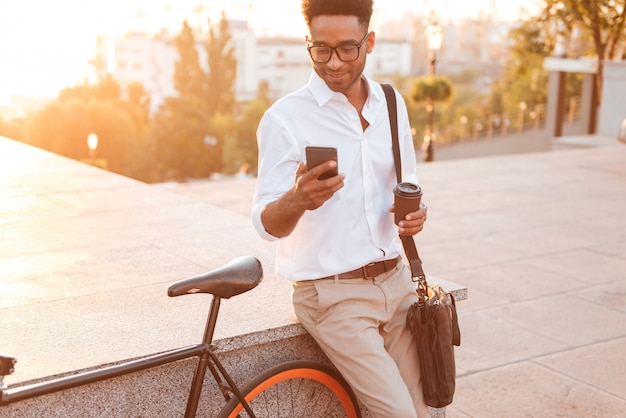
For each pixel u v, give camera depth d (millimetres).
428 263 6266
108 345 2627
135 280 3502
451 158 37219
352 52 2227
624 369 4266
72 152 64812
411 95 20141
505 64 64938
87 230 4531
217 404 2652
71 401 2377
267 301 3045
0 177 6195
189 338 2684
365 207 2416
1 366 1899
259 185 2324
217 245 4188
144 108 93938
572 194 9141
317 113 2328
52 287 3379
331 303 2418
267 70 147250
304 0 2232
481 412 3758
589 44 20938
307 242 2422
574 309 5215
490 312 5141
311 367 2613
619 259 6441
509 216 7984
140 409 2502
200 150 80375
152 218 4848
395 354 2553
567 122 30938
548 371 4227
